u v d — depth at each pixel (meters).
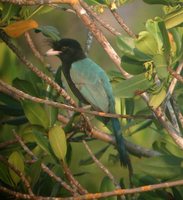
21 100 11.25
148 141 14.65
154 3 10.67
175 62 10.16
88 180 15.24
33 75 12.24
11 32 10.80
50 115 11.23
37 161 10.37
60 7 11.27
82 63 14.95
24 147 10.62
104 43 10.67
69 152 11.00
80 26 19.22
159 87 10.15
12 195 10.32
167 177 10.98
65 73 15.10
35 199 9.60
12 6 10.87
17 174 9.90
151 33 10.02
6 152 11.95
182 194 10.87
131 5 19.92
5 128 13.58
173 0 10.59
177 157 11.04
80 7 10.48
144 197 10.93
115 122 12.91
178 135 10.38
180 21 10.27
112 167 15.27
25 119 12.84
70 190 9.95
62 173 10.90
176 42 10.18
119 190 9.30
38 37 16.25
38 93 12.05
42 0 10.27
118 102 14.77
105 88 14.72
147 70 10.29
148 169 11.03
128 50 10.27
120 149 12.74
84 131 11.93
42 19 18.94
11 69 14.38
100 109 14.57
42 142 10.62
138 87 10.21
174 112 11.41
